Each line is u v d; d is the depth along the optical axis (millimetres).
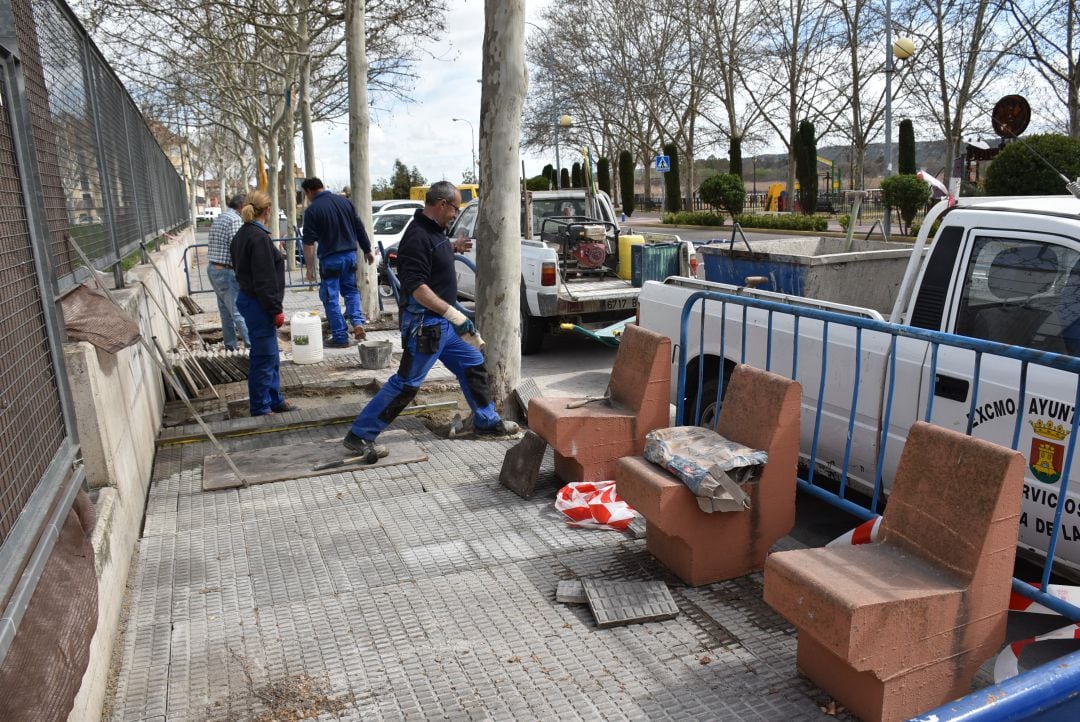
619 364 5199
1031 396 3492
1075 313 3543
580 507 4594
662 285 6012
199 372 8320
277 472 5508
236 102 25984
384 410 5605
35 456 2887
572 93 52281
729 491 3660
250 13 18672
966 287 4004
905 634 2674
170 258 13805
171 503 5102
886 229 9453
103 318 4281
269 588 3965
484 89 6254
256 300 6727
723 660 3246
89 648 2623
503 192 6352
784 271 5680
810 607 2756
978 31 28891
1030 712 1603
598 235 10758
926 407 3822
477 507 4926
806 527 4840
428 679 3180
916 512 2971
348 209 10133
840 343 4457
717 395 5117
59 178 4551
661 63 49656
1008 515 2750
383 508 4945
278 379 7027
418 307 5445
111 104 7930
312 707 3021
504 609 3707
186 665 3320
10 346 2746
